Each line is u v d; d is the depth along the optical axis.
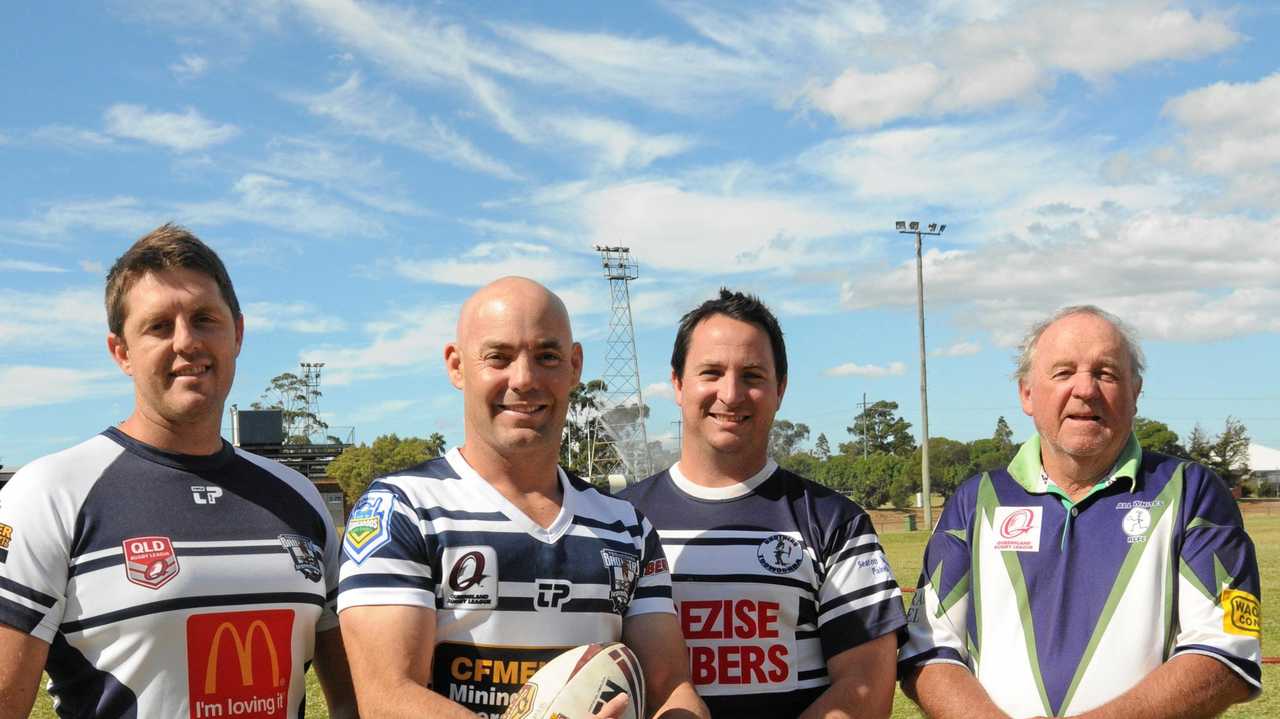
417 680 2.83
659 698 3.12
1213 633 3.25
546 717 2.77
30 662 2.80
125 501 2.99
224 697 2.93
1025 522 3.58
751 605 3.53
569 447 61.97
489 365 3.08
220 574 3.00
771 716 3.46
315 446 62.38
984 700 3.39
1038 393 3.55
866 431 100.25
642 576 3.27
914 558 23.78
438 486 3.08
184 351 3.07
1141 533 3.42
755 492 3.69
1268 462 83.75
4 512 2.88
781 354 3.79
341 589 2.99
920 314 35.84
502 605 2.96
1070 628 3.41
